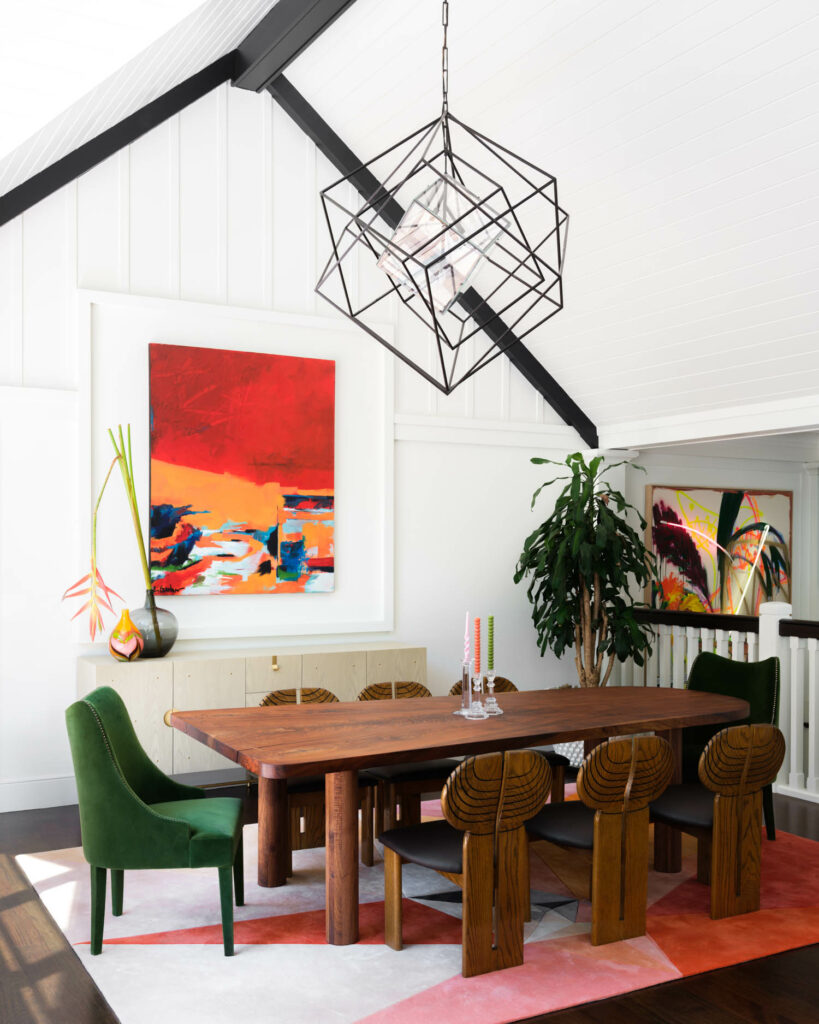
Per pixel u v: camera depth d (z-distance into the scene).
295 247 5.82
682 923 3.52
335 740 3.29
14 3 2.73
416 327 6.25
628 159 4.71
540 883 3.96
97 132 5.00
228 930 3.20
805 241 4.49
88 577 5.11
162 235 5.39
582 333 6.09
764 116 4.08
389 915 3.28
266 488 5.65
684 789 3.87
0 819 4.79
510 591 6.65
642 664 6.23
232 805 3.51
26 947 3.26
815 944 3.34
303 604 5.83
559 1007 2.85
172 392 5.35
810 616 8.27
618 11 4.06
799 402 5.45
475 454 6.52
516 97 4.80
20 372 4.98
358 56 5.14
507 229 2.70
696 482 7.59
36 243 5.03
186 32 4.61
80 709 3.10
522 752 3.09
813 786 5.30
